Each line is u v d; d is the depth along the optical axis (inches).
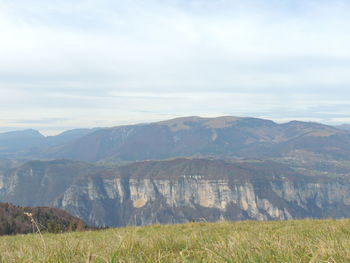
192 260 279.6
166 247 375.6
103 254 303.6
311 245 312.3
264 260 262.8
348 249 271.6
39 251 342.3
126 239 387.9
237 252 288.2
